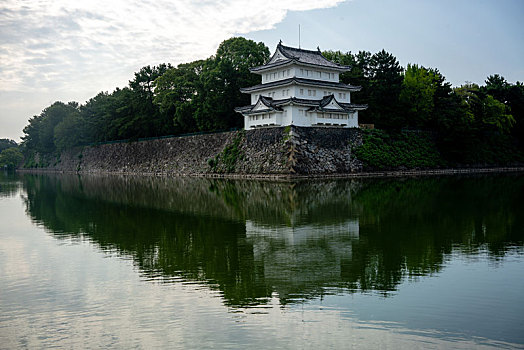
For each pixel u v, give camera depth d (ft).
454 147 266.57
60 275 59.21
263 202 124.67
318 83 232.32
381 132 250.57
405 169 244.22
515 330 39.73
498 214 99.09
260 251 68.85
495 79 339.36
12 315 45.75
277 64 230.68
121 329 41.75
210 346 37.83
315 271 58.03
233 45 278.87
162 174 293.43
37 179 306.55
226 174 242.17
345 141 234.17
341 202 120.67
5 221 106.73
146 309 46.44
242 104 269.03
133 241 78.64
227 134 257.14
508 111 300.61
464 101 282.36
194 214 107.34
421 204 115.65
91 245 76.64
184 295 50.31
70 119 407.23
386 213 101.71
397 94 259.39
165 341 39.06
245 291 51.19
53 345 39.01
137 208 122.21
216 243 75.05
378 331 40.01
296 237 77.82
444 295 48.49
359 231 81.97
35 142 483.51
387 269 58.23
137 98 330.95
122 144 352.08
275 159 216.33
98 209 123.65
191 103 287.89
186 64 335.06
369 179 203.10
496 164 286.25
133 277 57.52
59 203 143.02
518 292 49.01
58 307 47.70
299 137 215.72
